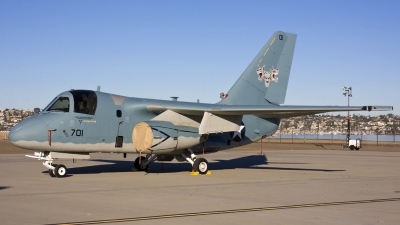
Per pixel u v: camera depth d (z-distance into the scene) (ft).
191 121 68.85
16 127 60.70
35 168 80.69
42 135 60.70
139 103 68.33
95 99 65.16
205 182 57.98
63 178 62.54
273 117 79.71
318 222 32.81
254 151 166.81
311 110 67.10
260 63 79.97
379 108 66.64
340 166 88.28
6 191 48.70
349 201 42.60
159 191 48.96
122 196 45.06
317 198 44.34
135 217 34.27
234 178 63.31
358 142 186.09
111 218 33.86
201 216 34.78
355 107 66.74
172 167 84.23
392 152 160.35
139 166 74.64
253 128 78.38
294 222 32.76
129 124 67.21
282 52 82.23
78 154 65.36
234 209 37.86
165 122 66.80
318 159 113.09
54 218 33.81
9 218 33.81
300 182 58.59
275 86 81.25
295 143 278.05
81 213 35.81
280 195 46.29
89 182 57.57
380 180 61.46
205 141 72.18
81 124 63.31
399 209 38.42
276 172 73.56
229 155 134.51
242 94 78.18
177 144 66.80
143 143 65.05
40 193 47.14
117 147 66.59
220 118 68.18
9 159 109.40
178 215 35.14
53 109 63.31
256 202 41.60
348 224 32.22
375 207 39.37
